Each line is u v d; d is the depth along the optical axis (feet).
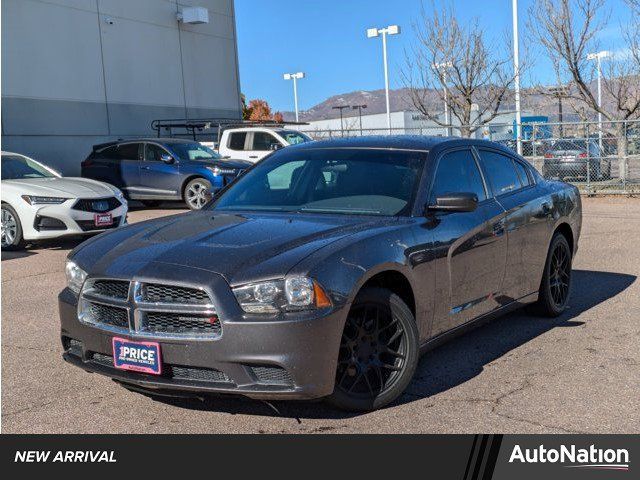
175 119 75.20
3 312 22.33
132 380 12.50
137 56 74.13
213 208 16.88
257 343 11.81
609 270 27.35
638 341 17.87
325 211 15.58
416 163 16.20
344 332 12.89
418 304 14.28
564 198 20.67
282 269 12.12
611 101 65.82
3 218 34.65
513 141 66.18
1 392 14.99
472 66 71.67
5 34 60.29
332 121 173.88
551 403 13.89
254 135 62.59
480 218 16.49
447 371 15.87
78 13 67.31
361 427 12.92
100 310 13.16
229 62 88.02
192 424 13.21
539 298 19.86
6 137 60.49
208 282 12.06
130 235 14.53
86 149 68.08
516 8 69.05
